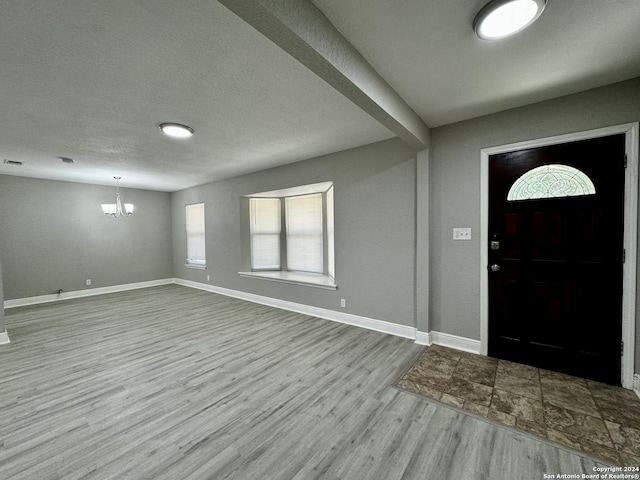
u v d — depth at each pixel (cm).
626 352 214
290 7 122
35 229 510
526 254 251
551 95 229
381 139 324
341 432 173
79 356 283
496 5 132
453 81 205
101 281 587
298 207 504
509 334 262
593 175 222
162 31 145
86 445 165
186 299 526
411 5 135
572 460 150
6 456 156
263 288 489
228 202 542
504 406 196
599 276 222
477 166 271
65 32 144
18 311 452
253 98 221
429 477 142
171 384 230
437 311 301
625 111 208
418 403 201
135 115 247
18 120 252
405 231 317
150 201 662
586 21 145
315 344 306
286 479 141
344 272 373
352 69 165
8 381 236
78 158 382
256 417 188
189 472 145
